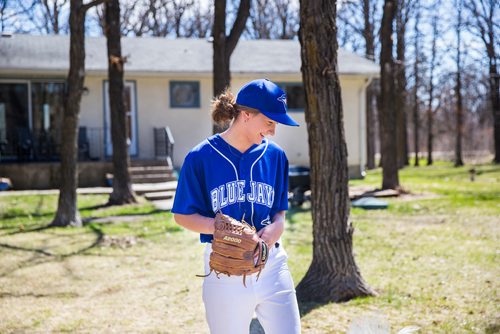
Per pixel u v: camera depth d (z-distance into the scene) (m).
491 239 7.97
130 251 7.50
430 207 11.55
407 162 29.83
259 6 33.34
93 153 16.73
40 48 17.27
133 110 17.11
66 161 9.55
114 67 12.20
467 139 37.41
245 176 2.56
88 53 17.48
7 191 14.10
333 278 5.07
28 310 5.03
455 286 5.45
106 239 8.26
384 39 14.02
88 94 16.62
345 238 5.10
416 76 30.41
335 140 5.00
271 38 34.16
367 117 28.72
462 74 28.27
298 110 18.31
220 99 2.61
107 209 11.62
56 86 16.62
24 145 15.73
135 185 14.47
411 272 6.07
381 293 5.22
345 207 5.09
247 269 2.42
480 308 4.73
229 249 2.41
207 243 2.63
